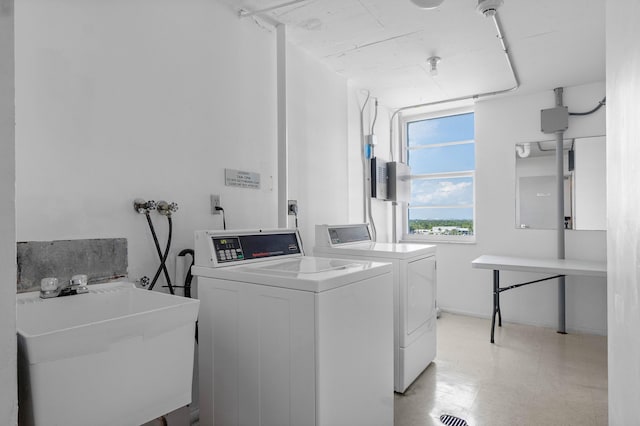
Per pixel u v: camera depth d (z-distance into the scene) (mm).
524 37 2602
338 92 3305
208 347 1689
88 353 940
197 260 1761
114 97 1659
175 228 1917
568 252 3633
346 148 3428
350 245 2793
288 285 1427
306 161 2881
